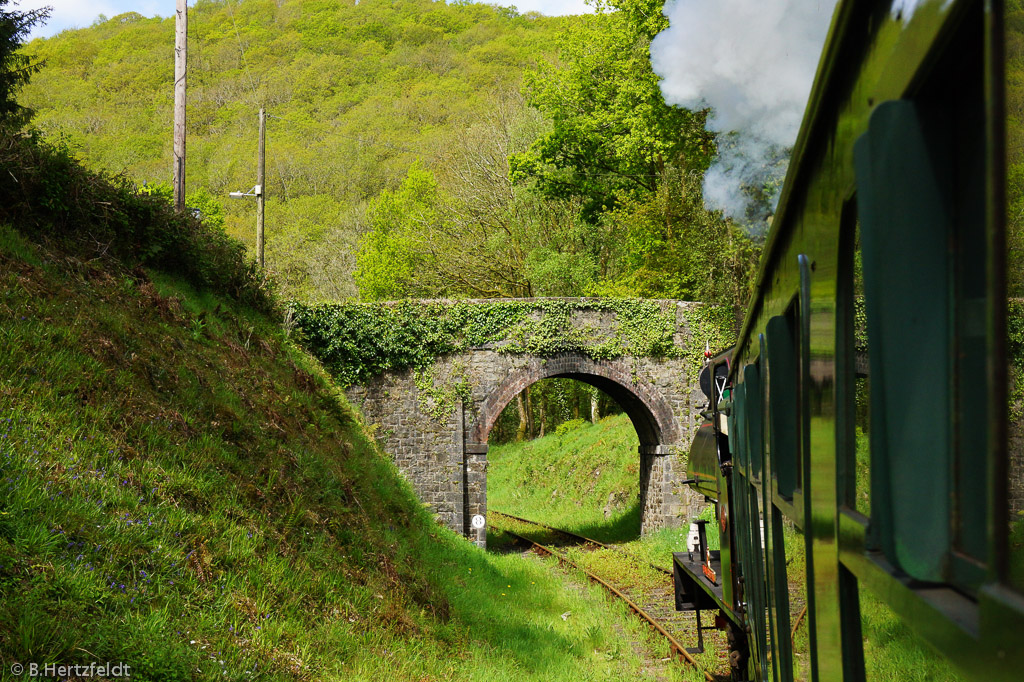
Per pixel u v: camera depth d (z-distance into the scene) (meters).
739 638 7.94
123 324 9.12
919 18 1.48
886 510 1.67
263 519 7.66
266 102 76.25
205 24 84.00
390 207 41.78
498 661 8.39
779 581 3.94
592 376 25.27
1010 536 1.27
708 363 8.73
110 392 7.60
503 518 30.81
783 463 3.51
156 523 6.26
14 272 8.46
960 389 1.42
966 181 1.38
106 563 5.51
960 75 1.40
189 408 8.59
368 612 7.71
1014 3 1.28
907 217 1.51
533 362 23.83
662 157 28.44
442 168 46.19
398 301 23.22
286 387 12.33
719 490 7.93
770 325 3.66
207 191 64.56
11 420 6.19
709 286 25.14
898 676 1.89
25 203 10.20
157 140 69.56
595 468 31.86
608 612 13.39
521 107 39.78
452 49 82.69
